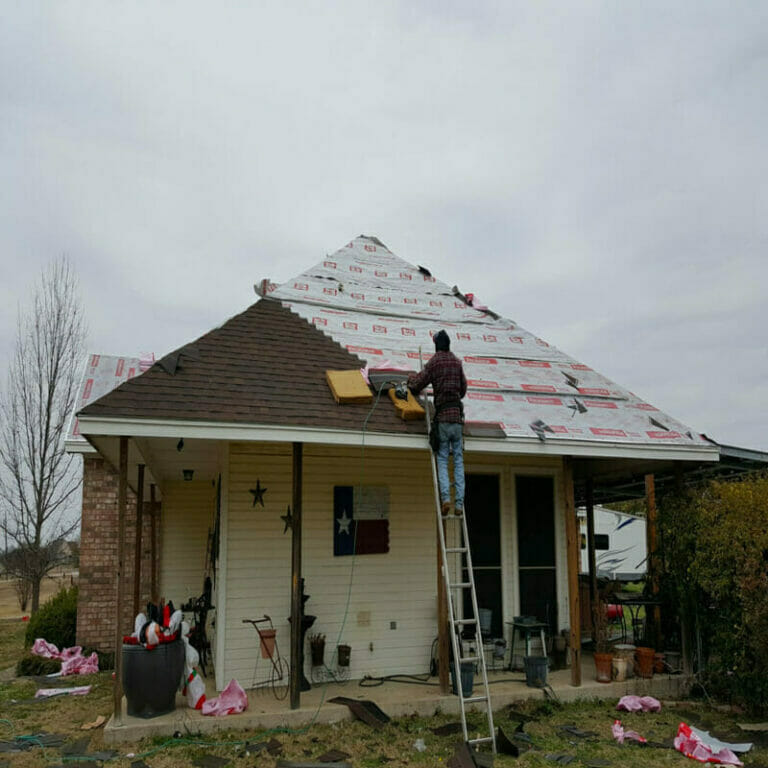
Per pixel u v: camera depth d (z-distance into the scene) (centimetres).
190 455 963
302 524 869
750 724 749
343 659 845
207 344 822
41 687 968
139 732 671
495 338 1144
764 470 1074
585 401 991
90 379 1345
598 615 921
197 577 1248
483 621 909
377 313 1110
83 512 1234
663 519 940
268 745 654
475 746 658
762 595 770
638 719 762
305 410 753
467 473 964
